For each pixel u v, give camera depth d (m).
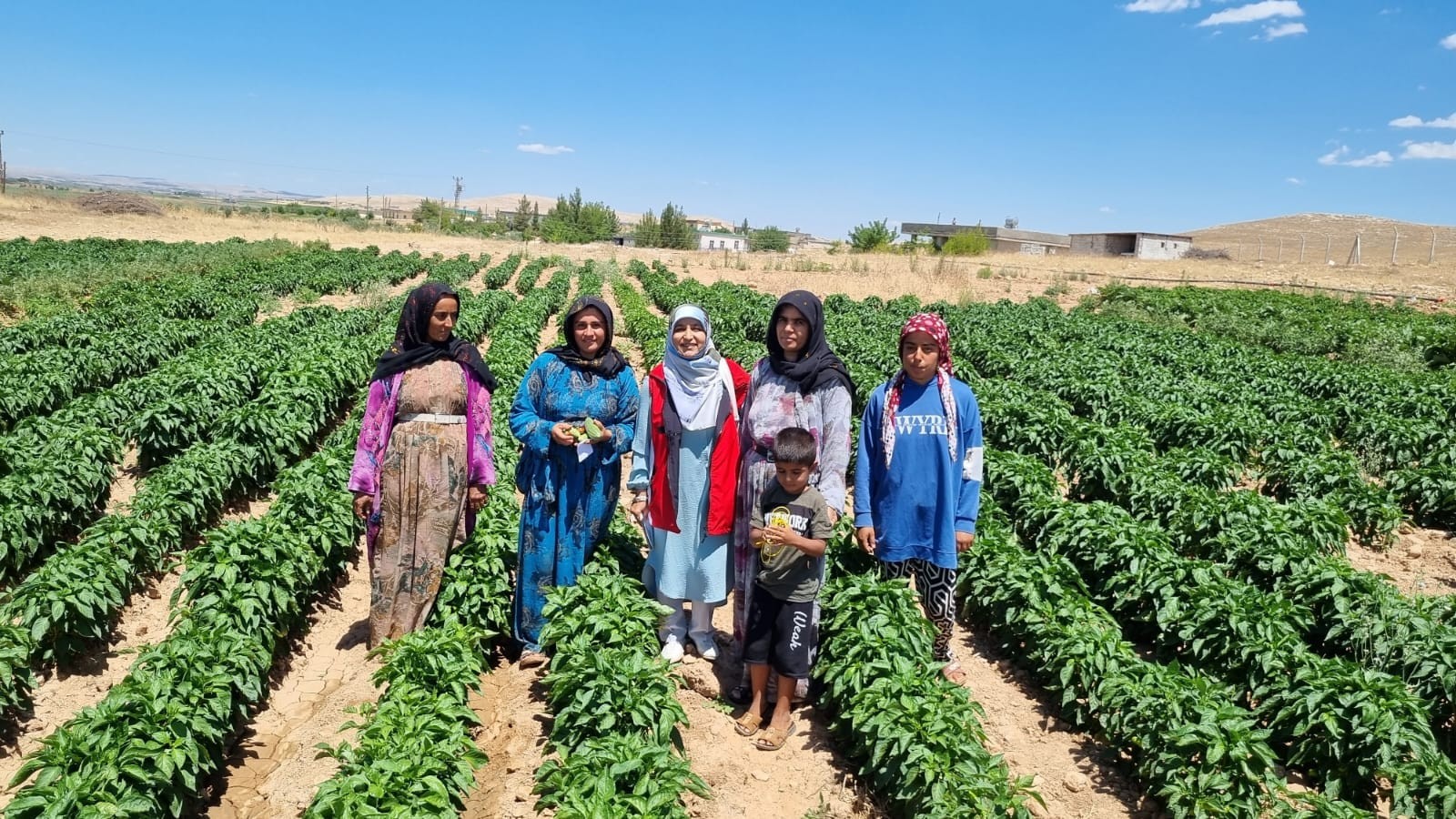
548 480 5.89
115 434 10.71
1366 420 13.02
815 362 5.35
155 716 4.63
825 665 5.62
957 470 5.52
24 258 34.31
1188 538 8.56
